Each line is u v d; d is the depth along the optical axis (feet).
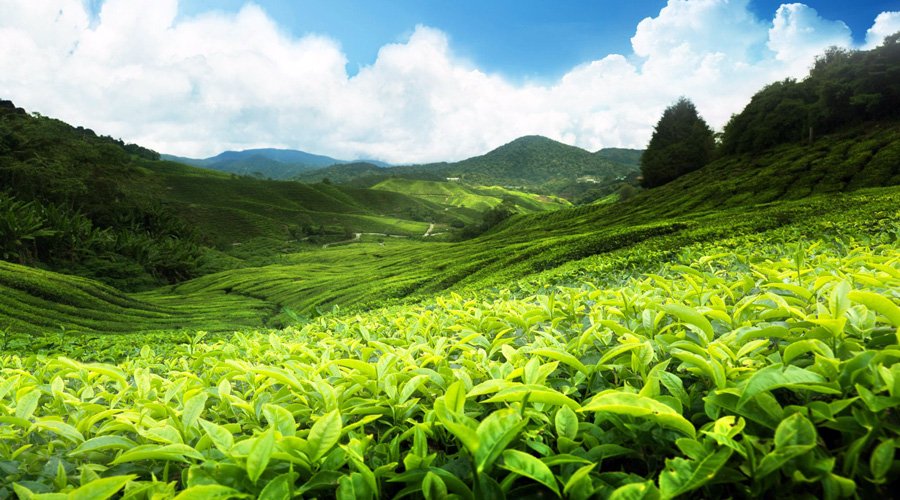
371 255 295.28
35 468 7.44
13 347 41.22
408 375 8.26
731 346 7.40
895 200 79.05
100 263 204.44
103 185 271.08
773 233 54.75
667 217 184.55
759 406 5.59
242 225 459.73
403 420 7.39
